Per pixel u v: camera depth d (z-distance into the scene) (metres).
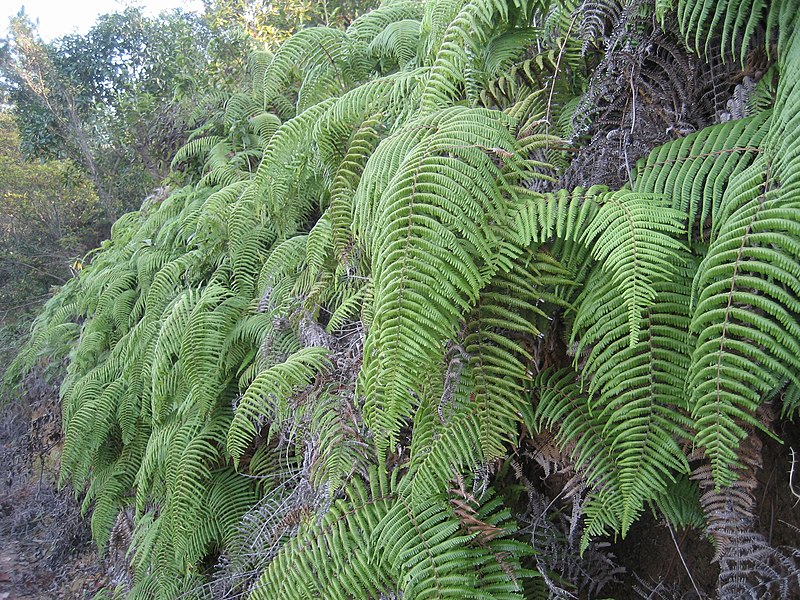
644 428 1.38
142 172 9.30
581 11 1.83
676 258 1.38
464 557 1.64
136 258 4.91
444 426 1.64
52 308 6.80
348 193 2.12
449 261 1.42
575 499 1.60
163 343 3.15
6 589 5.34
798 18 1.20
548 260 1.54
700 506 1.55
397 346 1.41
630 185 1.57
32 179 13.29
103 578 4.95
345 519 1.90
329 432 2.06
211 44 6.45
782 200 1.13
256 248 3.35
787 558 1.40
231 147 5.03
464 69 2.02
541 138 1.78
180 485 2.91
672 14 1.59
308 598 1.86
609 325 1.40
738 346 1.17
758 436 1.52
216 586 2.57
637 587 1.77
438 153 1.55
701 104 1.67
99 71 11.03
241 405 2.25
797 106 1.13
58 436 6.41
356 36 3.17
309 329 2.46
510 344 1.58
